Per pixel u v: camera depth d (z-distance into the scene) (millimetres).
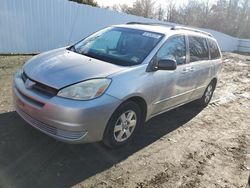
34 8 10875
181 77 5188
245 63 19109
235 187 3848
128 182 3559
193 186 3707
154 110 4738
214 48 6812
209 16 50000
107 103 3676
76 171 3592
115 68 4074
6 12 9977
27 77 3951
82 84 3635
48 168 3551
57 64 4074
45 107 3549
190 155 4504
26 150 3842
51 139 4176
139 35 4992
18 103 3932
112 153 4145
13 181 3221
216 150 4836
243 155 4809
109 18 14484
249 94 9633
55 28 11945
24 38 10828
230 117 6730
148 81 4297
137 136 4812
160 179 3736
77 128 3527
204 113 6668
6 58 9383
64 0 11945
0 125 4387
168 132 5223
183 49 5367
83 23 13164
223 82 11133
